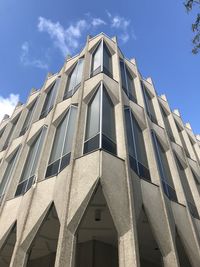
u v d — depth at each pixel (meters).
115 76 16.88
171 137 21.48
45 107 19.92
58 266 7.93
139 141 15.11
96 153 10.80
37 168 13.23
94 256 13.42
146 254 15.78
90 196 9.55
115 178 10.37
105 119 13.20
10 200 13.83
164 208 11.90
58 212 10.01
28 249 10.27
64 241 8.59
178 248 15.12
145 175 13.30
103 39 19.73
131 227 9.17
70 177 10.51
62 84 18.78
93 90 14.99
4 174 17.95
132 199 10.09
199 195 18.08
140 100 18.22
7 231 12.09
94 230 13.44
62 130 14.93
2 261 16.59
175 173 16.03
